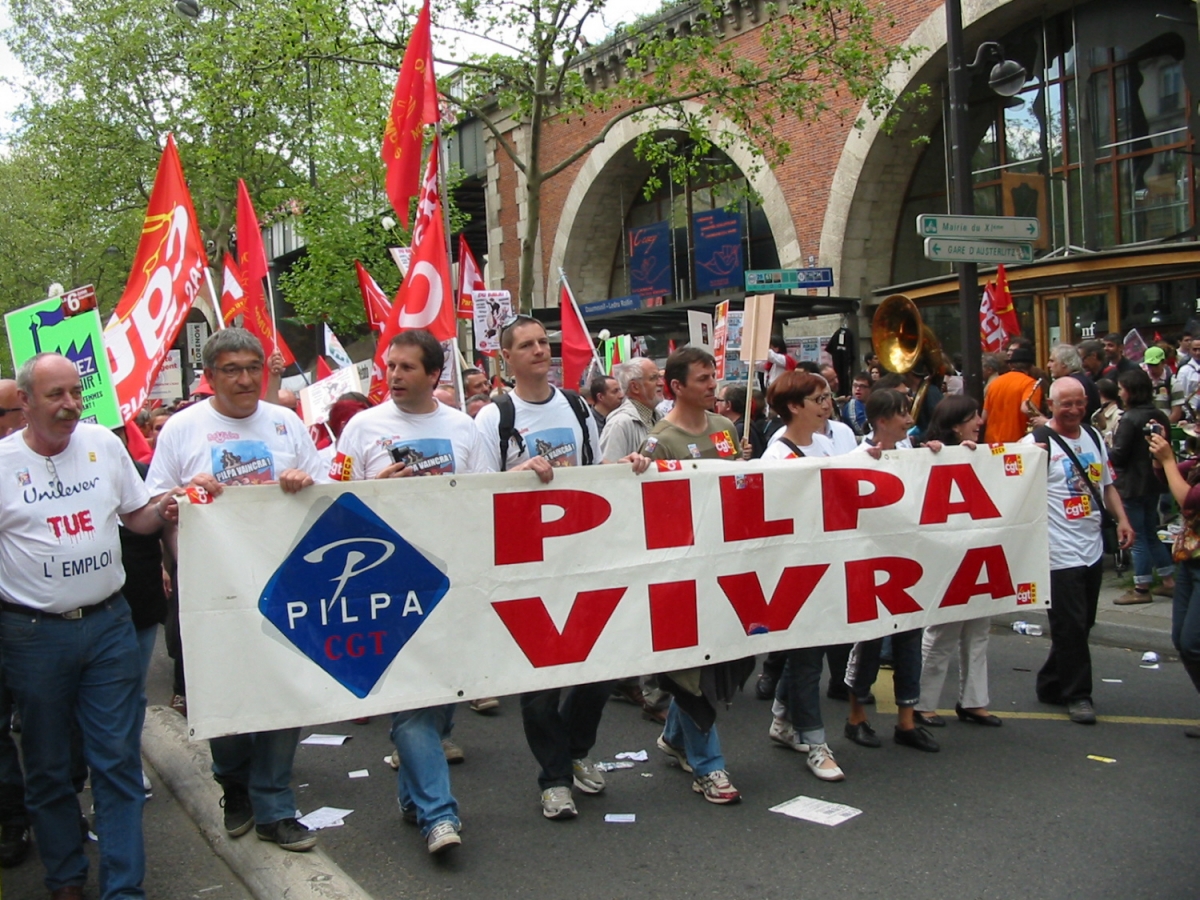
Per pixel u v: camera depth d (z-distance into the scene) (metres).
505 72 14.96
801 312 19.98
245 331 4.47
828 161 19.83
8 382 5.68
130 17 28.17
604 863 4.39
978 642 6.02
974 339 9.66
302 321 28.22
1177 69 16.09
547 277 27.25
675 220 25.11
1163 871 4.12
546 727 4.81
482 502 4.58
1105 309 16.92
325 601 4.29
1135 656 7.65
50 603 3.90
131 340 7.10
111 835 3.93
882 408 5.62
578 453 5.16
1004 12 17.33
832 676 6.52
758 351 10.02
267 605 4.19
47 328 5.77
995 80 9.69
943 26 17.80
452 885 4.24
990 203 18.67
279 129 25.97
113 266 36.09
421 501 4.47
